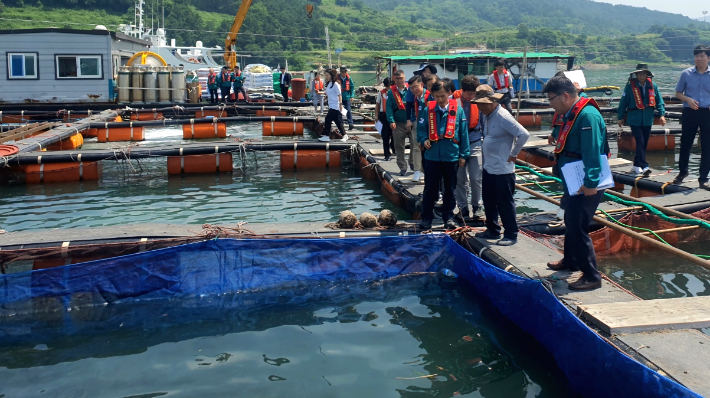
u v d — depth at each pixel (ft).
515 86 92.27
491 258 19.71
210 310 18.97
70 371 15.06
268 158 46.83
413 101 29.76
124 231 21.43
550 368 14.98
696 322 14.12
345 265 21.16
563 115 16.40
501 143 19.99
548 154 39.34
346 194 34.22
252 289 20.52
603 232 23.29
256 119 60.44
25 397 13.78
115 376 14.74
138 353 16.03
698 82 26.63
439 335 16.84
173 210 30.55
